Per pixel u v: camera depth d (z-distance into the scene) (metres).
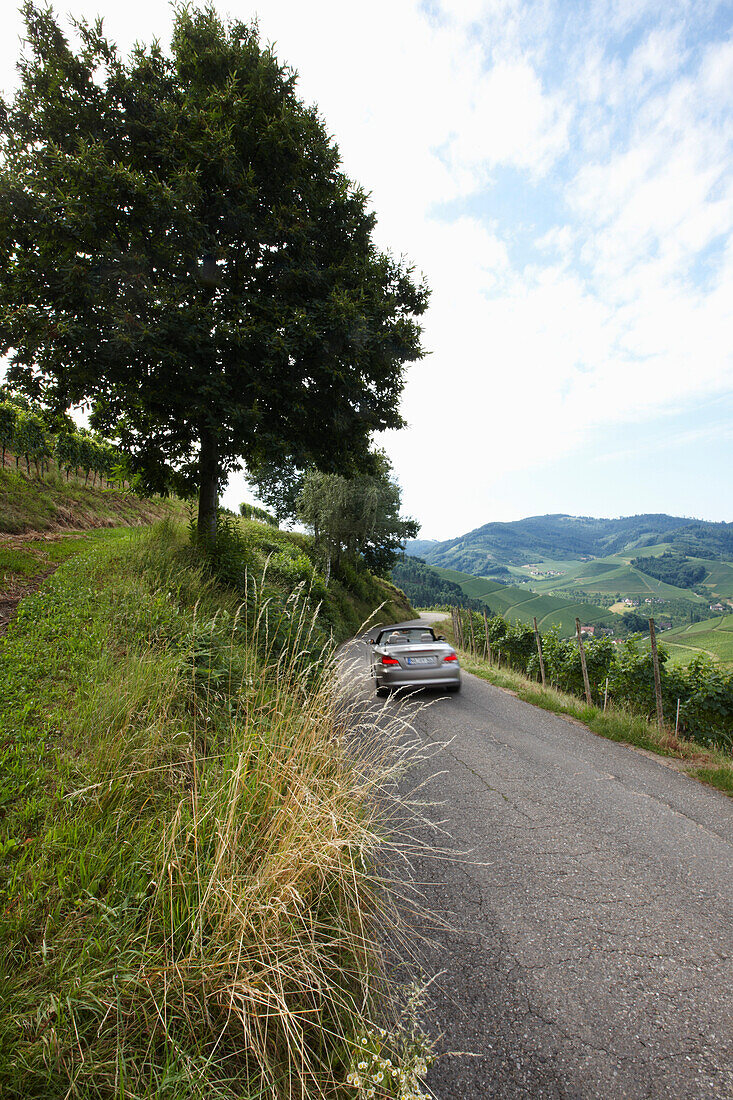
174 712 3.81
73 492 19.08
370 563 38.31
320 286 9.72
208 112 8.52
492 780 4.94
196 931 1.86
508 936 2.68
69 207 7.58
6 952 1.69
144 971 1.78
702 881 3.21
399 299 11.73
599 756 5.89
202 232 8.49
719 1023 2.12
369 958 2.29
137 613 5.62
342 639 13.80
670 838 3.81
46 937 1.82
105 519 18.92
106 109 8.57
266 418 10.20
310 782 2.73
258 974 1.76
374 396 11.61
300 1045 1.67
